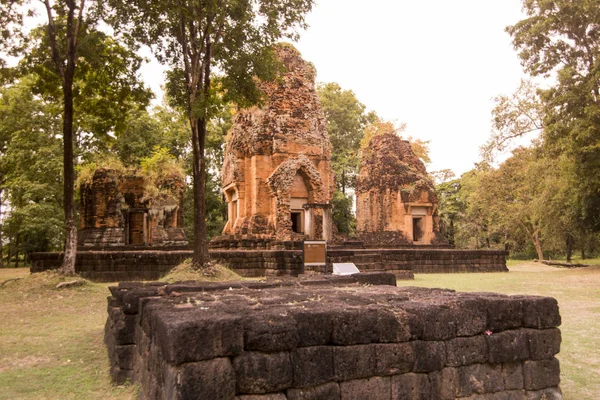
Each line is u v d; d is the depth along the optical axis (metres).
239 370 3.76
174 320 3.78
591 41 23.03
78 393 5.92
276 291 6.54
